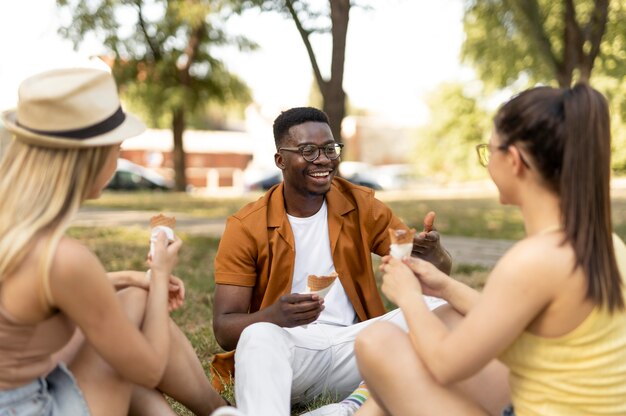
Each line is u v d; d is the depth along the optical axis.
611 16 13.09
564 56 11.81
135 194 20.95
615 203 14.62
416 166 35.41
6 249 1.76
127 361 1.94
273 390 2.43
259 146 41.44
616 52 13.87
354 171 31.58
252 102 22.28
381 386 2.06
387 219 3.16
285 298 2.64
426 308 2.04
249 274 2.98
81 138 1.86
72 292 1.80
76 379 1.99
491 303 1.81
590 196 1.76
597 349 1.78
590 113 1.76
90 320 1.85
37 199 1.82
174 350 2.31
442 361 1.89
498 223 11.20
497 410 2.15
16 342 1.83
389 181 31.61
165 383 2.34
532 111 1.79
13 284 1.78
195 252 7.55
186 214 13.45
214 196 19.42
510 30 13.62
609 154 1.79
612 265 1.78
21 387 1.89
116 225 10.89
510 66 15.34
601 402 1.80
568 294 1.76
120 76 19.88
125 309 2.09
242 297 2.97
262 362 2.46
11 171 1.85
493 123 1.92
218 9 14.75
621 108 17.30
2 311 1.80
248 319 2.73
